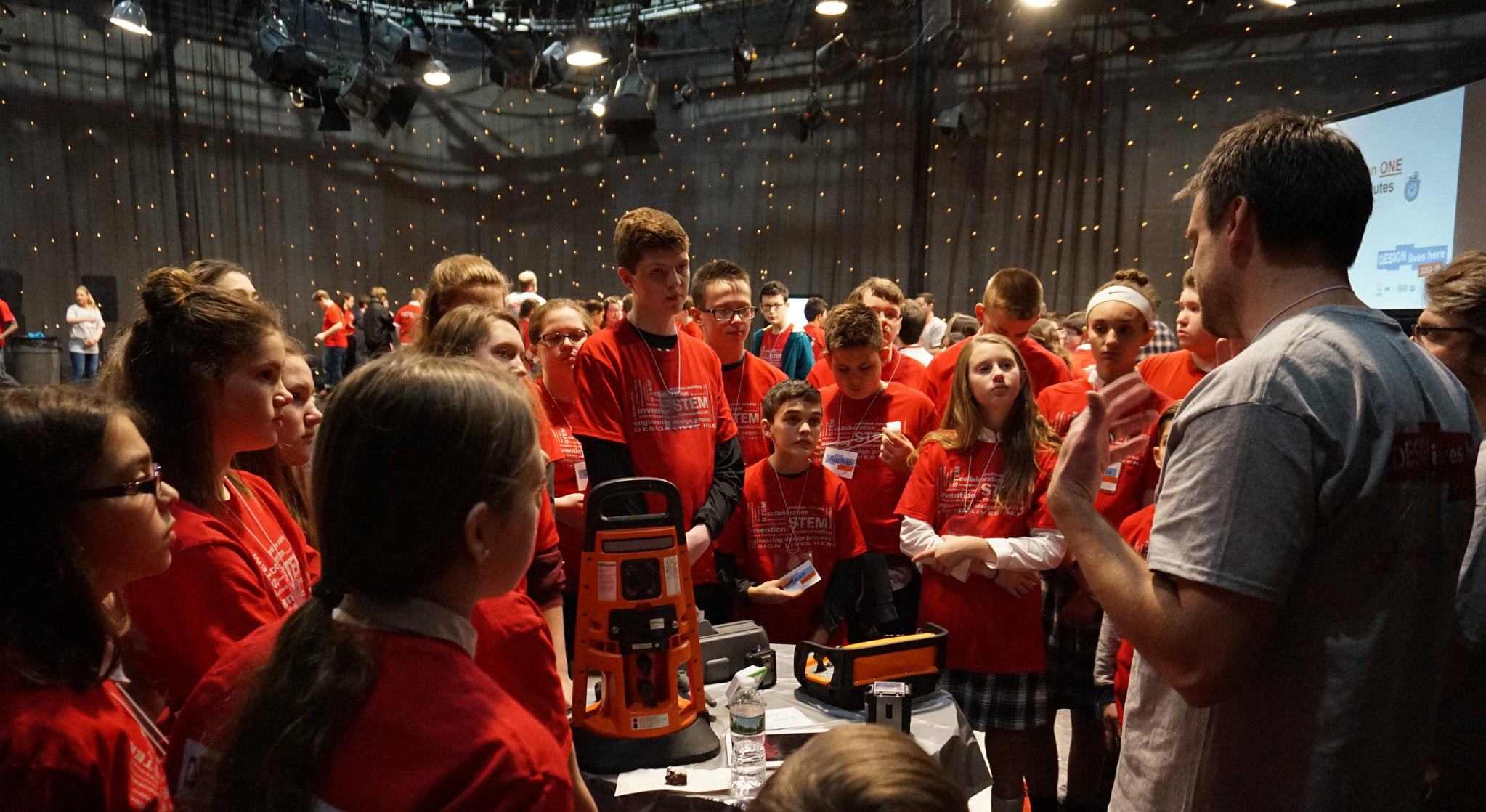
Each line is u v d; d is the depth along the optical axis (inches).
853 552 98.2
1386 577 38.9
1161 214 352.8
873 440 113.2
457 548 29.4
